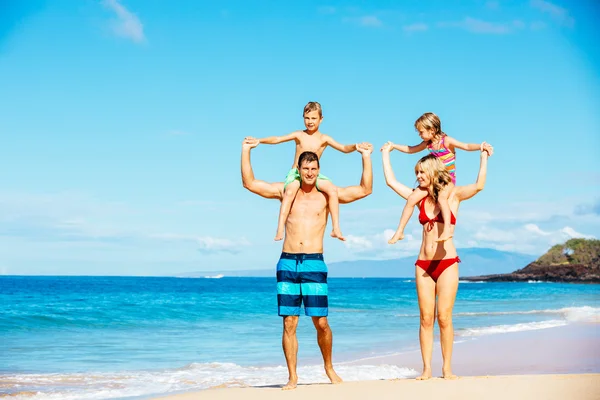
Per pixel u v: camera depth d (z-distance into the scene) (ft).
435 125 25.20
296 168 23.73
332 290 214.07
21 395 28.71
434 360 40.19
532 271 407.64
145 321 69.97
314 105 24.84
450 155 25.17
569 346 47.11
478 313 89.25
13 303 98.27
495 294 177.06
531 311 91.81
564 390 19.80
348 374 34.88
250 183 24.18
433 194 22.98
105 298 119.96
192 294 149.79
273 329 62.49
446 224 22.43
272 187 24.16
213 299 119.14
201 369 36.42
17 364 38.32
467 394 19.65
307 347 46.60
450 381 22.02
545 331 58.18
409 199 23.32
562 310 93.76
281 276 23.04
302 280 22.95
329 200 23.06
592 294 172.86
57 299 113.50
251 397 20.83
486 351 44.52
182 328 63.31
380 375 34.65
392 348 47.06
